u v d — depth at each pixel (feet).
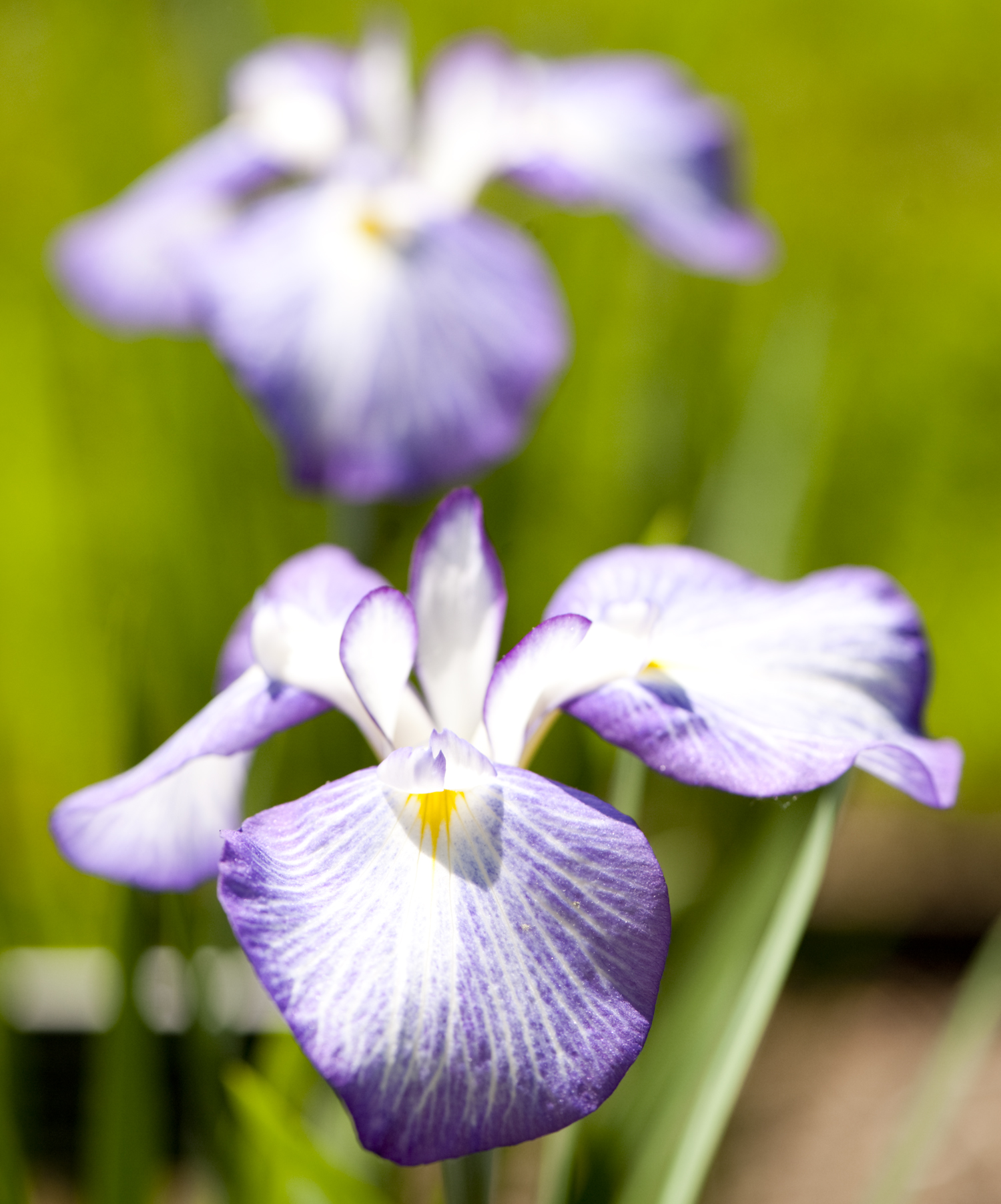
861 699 2.03
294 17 5.64
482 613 2.02
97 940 3.74
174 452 3.78
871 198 5.82
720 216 3.63
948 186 5.94
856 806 4.50
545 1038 1.84
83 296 3.35
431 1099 1.82
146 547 4.00
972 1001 2.61
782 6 6.87
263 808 2.42
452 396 2.87
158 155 4.50
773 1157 3.57
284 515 3.86
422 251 3.05
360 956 1.85
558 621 1.99
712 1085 2.10
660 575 2.11
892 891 4.19
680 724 1.99
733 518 3.16
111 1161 2.35
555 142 3.59
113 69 4.26
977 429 5.00
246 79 3.61
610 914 1.88
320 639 2.05
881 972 4.21
